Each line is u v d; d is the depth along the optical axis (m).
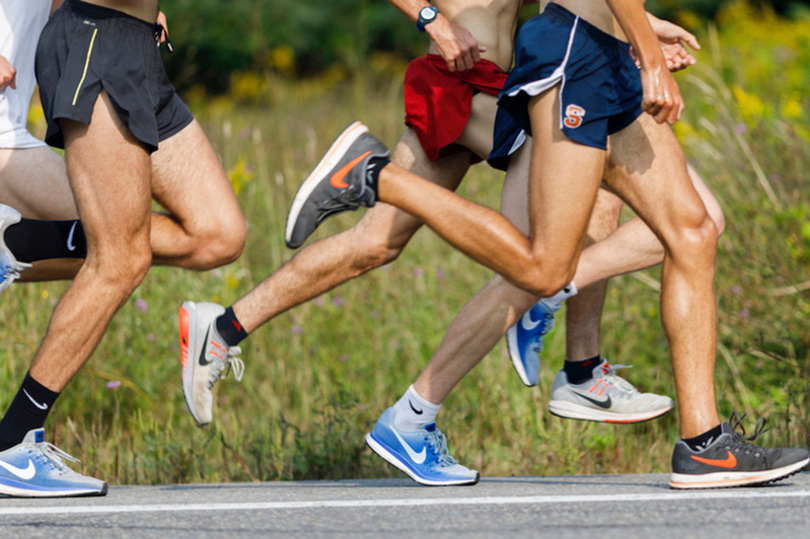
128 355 19.38
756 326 19.30
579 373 14.38
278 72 59.81
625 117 11.27
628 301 20.98
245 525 10.02
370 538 9.34
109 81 12.18
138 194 12.30
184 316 13.24
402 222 13.34
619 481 13.05
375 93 41.72
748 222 20.91
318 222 11.87
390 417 13.07
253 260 24.50
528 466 16.16
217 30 59.12
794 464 11.48
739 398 18.19
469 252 11.62
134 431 17.70
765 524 9.57
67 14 12.56
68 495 12.24
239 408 19.84
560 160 11.17
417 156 13.80
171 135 13.59
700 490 11.57
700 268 11.51
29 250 13.36
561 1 11.35
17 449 12.28
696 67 32.41
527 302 12.81
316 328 21.81
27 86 13.84
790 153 22.67
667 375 19.28
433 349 20.91
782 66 34.94
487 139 13.45
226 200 13.91
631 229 13.66
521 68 11.30
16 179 13.63
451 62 13.07
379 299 22.38
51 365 12.36
